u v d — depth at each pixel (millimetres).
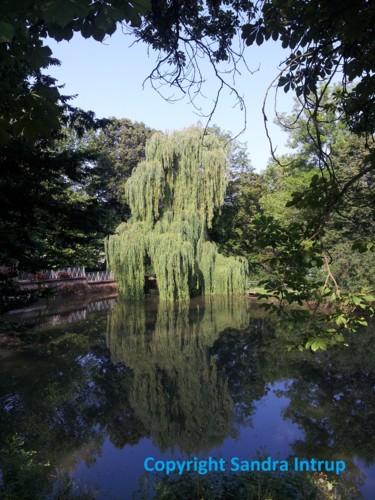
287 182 25547
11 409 9914
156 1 3127
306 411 9836
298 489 5695
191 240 26062
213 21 3422
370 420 9148
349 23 2395
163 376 12820
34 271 7691
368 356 13992
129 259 25938
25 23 1411
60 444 8188
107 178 35625
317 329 3061
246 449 7883
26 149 6148
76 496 5980
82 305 25984
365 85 2830
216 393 11375
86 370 13070
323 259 3037
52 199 7301
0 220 6691
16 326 8906
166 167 26469
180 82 3174
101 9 1191
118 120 39500
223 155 27141
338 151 17094
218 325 20094
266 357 14672
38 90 1828
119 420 9539
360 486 6211
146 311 23656
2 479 5918
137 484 6426
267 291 3166
